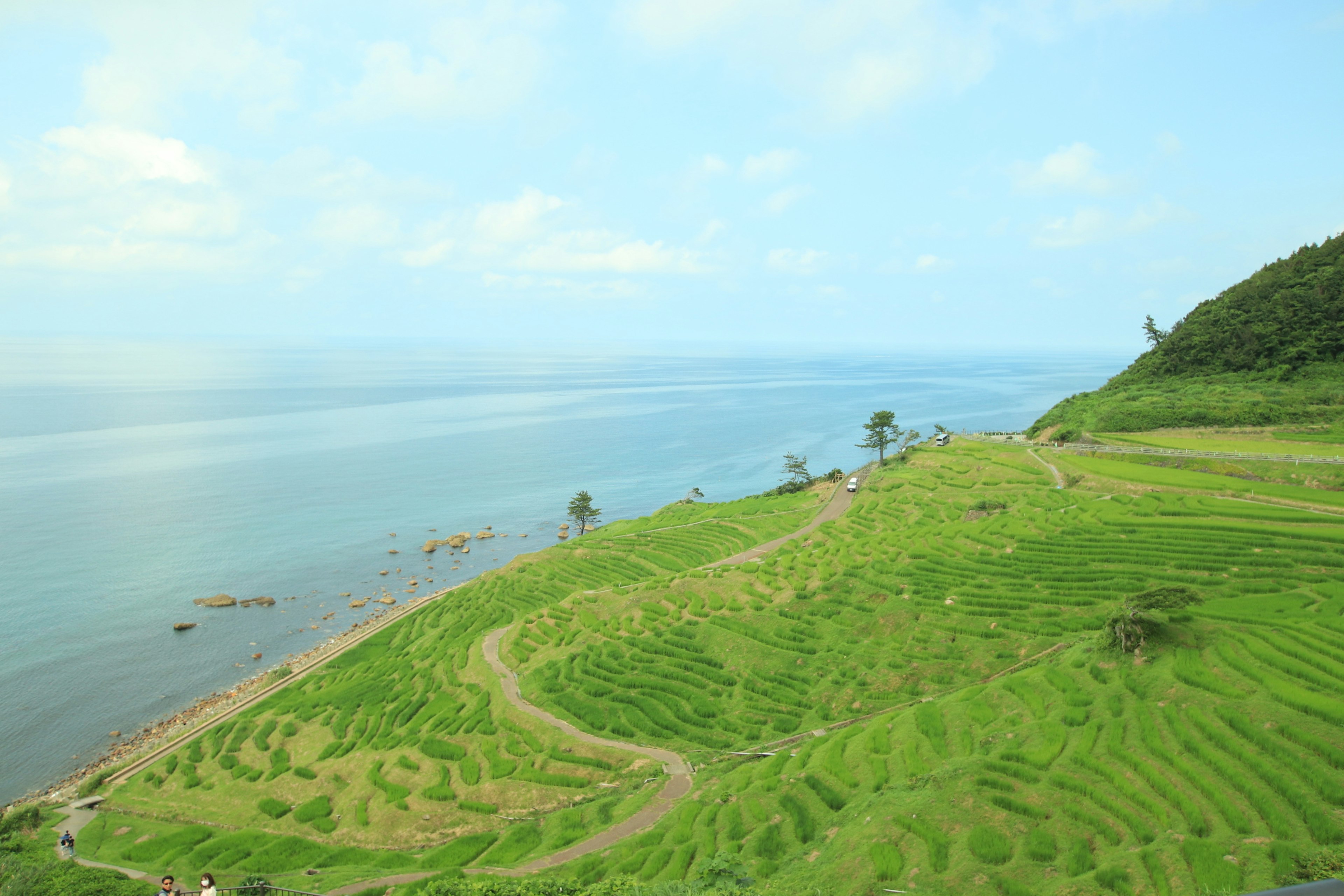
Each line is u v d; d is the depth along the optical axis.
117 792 80.62
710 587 99.75
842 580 90.69
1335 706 44.88
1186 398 144.12
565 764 70.06
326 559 164.25
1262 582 67.62
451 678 93.19
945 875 39.75
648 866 48.62
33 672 111.31
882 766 53.50
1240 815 39.12
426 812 66.88
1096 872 37.56
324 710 92.62
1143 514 88.25
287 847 64.44
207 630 127.56
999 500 104.69
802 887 41.69
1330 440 113.12
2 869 56.97
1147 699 52.06
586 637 94.50
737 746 68.56
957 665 72.00
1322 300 150.38
